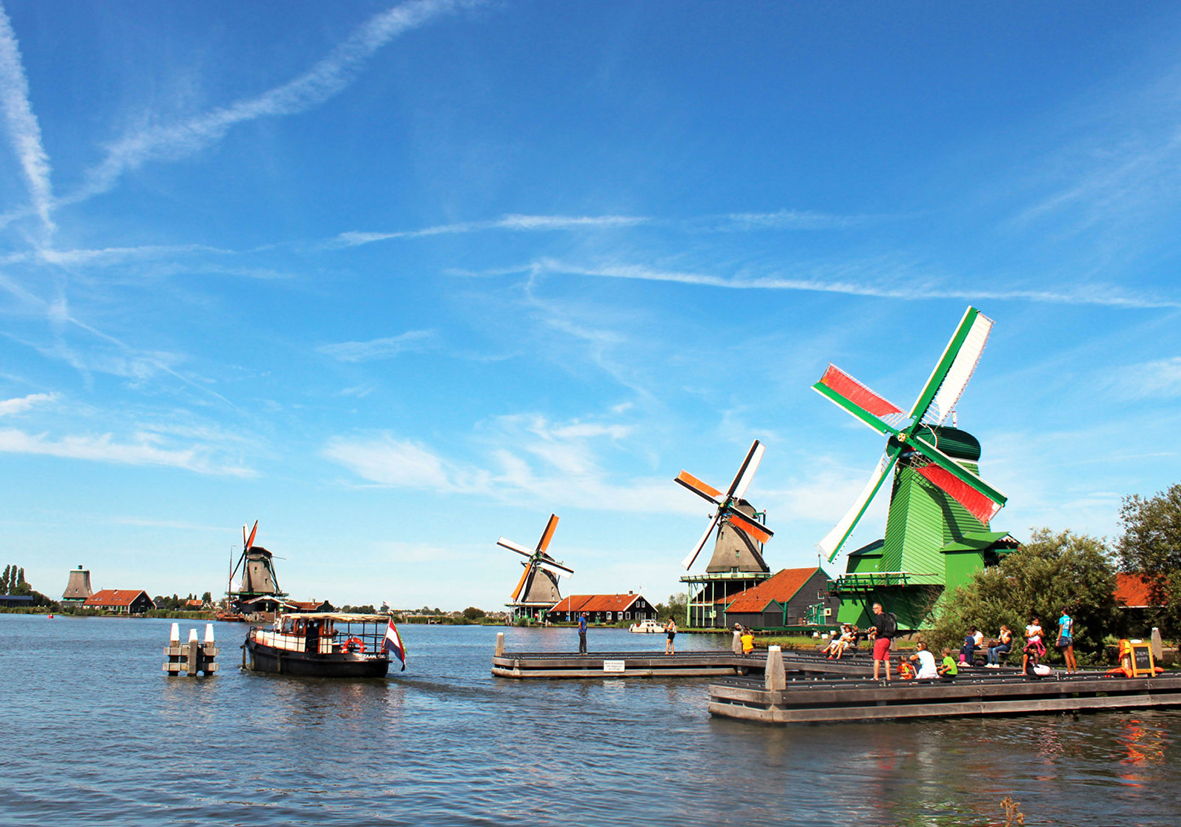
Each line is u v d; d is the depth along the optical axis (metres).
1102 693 27.19
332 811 15.34
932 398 48.81
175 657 40.38
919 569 48.56
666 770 18.31
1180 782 16.73
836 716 24.12
